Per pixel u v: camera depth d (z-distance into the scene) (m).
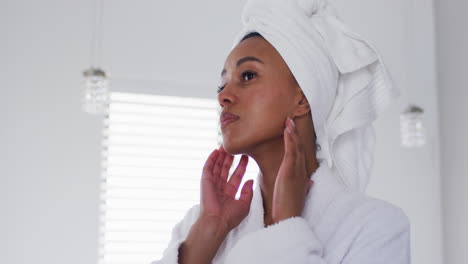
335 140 0.94
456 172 3.09
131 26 3.12
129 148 3.09
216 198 0.83
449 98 3.17
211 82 3.17
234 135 0.81
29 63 3.00
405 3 3.38
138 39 3.12
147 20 3.14
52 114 2.99
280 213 0.74
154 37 3.14
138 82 3.09
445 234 3.21
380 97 0.95
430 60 3.33
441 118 3.26
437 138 3.29
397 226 0.78
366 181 0.96
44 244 2.91
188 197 3.12
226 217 0.82
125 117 3.10
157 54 3.13
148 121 3.12
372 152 0.97
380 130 3.27
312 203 0.82
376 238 0.76
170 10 3.18
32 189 2.93
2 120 2.94
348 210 0.80
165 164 3.12
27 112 2.97
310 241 0.71
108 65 3.08
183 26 3.18
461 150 3.04
